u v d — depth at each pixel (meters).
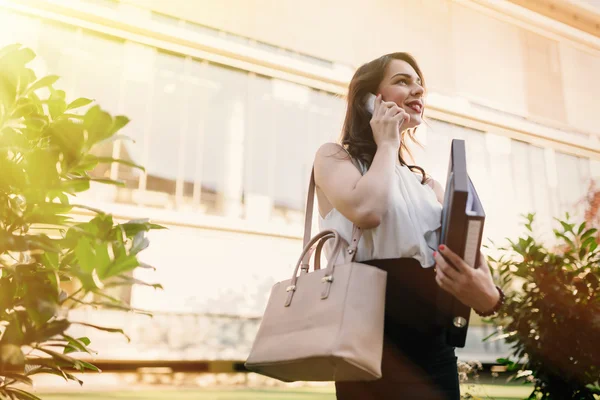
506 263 2.25
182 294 3.68
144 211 3.71
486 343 3.98
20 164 0.93
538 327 2.14
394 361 0.91
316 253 1.07
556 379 2.12
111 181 0.95
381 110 1.06
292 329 0.93
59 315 0.83
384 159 0.98
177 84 4.50
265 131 4.73
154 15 4.07
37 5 3.64
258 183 4.63
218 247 3.89
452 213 0.83
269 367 0.95
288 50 4.66
